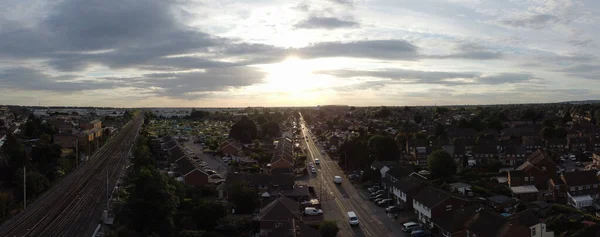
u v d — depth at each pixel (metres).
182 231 78.31
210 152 185.50
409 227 84.44
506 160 156.25
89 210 89.56
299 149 192.25
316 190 117.50
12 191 102.38
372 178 125.56
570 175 109.50
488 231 71.25
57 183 116.25
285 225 74.06
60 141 166.50
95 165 142.38
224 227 82.06
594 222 83.50
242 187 97.50
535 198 107.69
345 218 93.00
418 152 160.38
